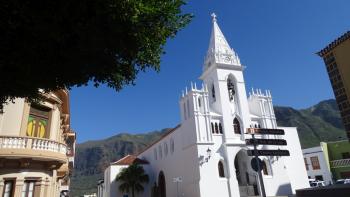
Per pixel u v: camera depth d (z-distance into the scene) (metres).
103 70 9.36
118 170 55.28
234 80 47.66
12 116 18.09
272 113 47.69
